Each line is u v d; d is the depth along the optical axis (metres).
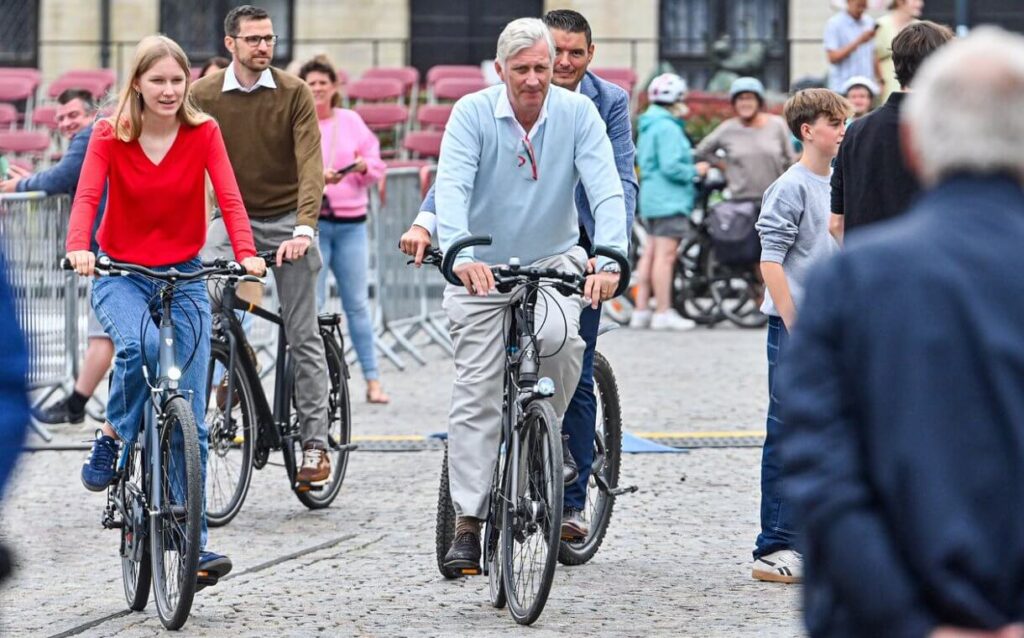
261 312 17.31
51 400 24.88
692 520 17.12
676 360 29.94
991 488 5.66
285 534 16.62
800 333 6.00
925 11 54.72
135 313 13.67
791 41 53.50
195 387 13.75
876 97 33.91
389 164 41.25
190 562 12.45
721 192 36.56
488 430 13.67
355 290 25.06
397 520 17.31
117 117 13.70
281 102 18.06
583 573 14.77
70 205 23.02
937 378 5.72
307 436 17.48
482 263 12.80
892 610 5.65
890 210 12.91
